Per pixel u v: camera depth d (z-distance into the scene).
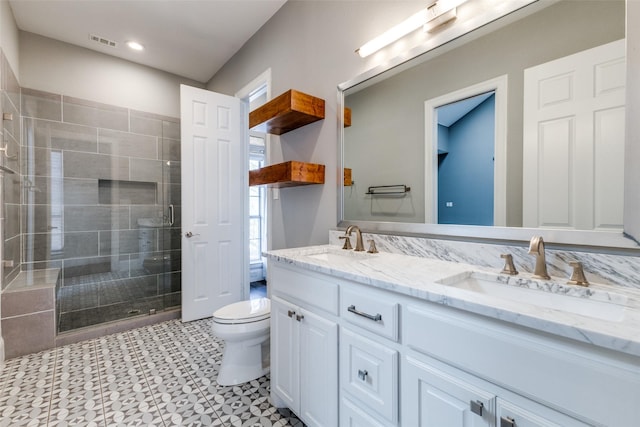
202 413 1.55
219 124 2.99
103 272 2.95
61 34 2.73
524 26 1.14
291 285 1.47
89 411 1.55
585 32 1.00
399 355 0.98
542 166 1.10
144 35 2.77
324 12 2.02
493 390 0.75
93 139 2.95
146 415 1.53
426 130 1.47
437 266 1.24
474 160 1.29
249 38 2.83
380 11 1.67
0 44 2.10
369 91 1.74
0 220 2.07
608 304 0.85
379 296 1.04
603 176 0.97
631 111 0.91
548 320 0.64
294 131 2.31
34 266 2.66
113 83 3.11
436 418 0.87
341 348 1.19
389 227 1.64
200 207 2.88
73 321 2.67
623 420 0.57
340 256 1.72
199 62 3.27
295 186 2.30
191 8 2.40
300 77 2.22
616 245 0.94
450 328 0.83
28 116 2.65
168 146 3.36
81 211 2.87
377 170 1.70
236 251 3.11
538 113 1.11
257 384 1.81
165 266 3.27
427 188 1.47
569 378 0.63
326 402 1.25
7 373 1.91
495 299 0.78
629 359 0.56
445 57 1.39
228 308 1.95
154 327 2.70
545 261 1.02
